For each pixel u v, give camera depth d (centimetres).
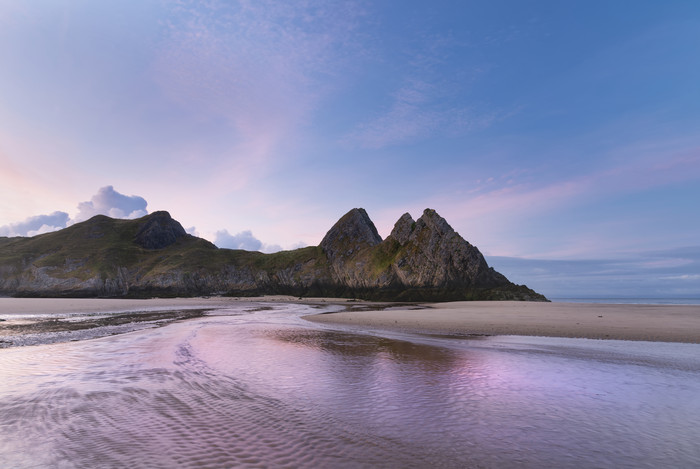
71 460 623
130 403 930
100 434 735
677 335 2070
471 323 2830
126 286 11881
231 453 649
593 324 2602
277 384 1106
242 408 894
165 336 2183
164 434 735
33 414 850
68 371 1273
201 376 1202
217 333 2339
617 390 1043
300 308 5944
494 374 1226
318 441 705
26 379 1168
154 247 14912
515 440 714
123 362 1420
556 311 4044
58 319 3481
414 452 659
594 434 746
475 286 9019
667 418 836
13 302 6506
